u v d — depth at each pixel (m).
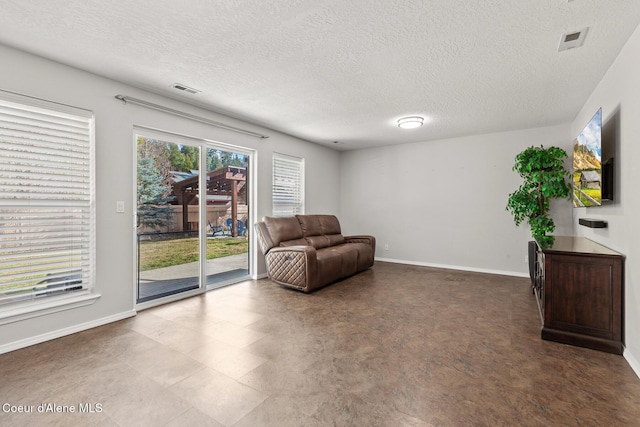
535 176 4.00
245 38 2.22
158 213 3.50
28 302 2.45
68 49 2.37
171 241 3.63
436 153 5.51
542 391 1.83
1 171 2.31
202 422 1.56
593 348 2.36
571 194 4.19
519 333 2.67
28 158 2.44
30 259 2.45
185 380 1.93
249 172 4.66
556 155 3.97
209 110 3.88
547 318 2.54
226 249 4.47
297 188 5.56
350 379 1.95
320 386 1.88
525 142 4.70
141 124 3.19
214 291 4.01
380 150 6.16
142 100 3.17
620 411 1.65
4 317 2.28
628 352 2.19
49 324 2.53
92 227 2.81
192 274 3.84
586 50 2.37
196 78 2.92
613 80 2.55
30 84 2.43
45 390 1.83
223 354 2.28
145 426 1.53
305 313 3.17
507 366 2.12
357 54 2.45
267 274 4.83
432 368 2.09
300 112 3.96
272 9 1.88
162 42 2.28
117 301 2.98
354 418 1.59
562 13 1.91
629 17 1.94
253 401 1.73
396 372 2.04
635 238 2.10
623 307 2.29
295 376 1.98
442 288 4.14
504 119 4.19
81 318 2.72
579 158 3.21
